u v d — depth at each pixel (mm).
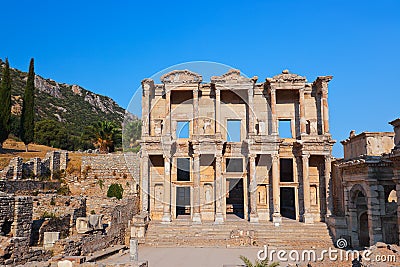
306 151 44844
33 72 62000
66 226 30234
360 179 34625
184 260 28656
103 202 38562
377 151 35406
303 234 39156
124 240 37188
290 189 56156
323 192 46344
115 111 184875
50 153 46000
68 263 17500
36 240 26578
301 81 46938
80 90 183750
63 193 42094
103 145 68375
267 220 44906
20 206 22984
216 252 32719
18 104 117000
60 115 138625
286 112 48969
